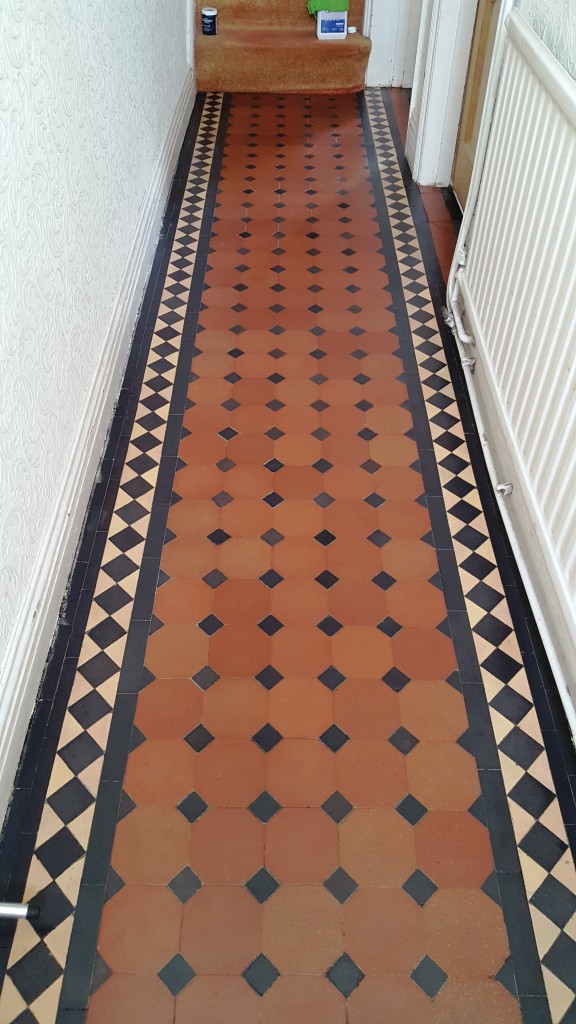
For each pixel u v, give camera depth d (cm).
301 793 208
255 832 201
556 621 228
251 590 254
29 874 193
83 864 195
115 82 305
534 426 237
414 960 182
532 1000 176
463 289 332
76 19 245
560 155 213
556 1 230
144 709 224
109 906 188
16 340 196
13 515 202
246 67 546
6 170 184
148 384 326
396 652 239
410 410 317
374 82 570
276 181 461
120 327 321
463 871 195
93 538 268
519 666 236
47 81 215
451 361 340
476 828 203
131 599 251
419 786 210
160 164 415
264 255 402
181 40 489
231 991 177
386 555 265
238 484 287
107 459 294
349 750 217
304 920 187
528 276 241
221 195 447
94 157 273
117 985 177
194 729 221
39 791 207
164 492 283
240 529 272
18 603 210
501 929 186
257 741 218
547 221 224
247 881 193
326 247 408
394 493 285
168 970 179
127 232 337
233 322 359
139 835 200
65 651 237
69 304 246
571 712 215
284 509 279
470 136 421
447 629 245
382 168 477
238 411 315
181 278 385
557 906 190
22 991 176
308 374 332
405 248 409
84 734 219
